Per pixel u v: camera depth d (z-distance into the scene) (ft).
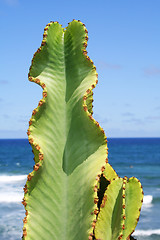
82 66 1.83
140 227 15.53
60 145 1.73
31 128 1.68
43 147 1.67
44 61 1.83
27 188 1.61
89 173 1.66
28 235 1.58
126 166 45.52
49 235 1.63
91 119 1.68
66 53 1.87
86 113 1.69
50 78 1.82
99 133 1.69
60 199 1.67
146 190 26.61
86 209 1.62
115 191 1.81
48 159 1.68
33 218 1.61
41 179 1.64
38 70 1.81
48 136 1.71
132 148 85.35
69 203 1.67
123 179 1.85
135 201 1.83
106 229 1.74
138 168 43.11
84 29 1.85
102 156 1.67
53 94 1.78
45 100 1.71
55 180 1.68
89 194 1.62
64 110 1.78
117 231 1.70
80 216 1.64
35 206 1.62
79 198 1.66
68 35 1.90
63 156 1.72
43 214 1.63
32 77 1.77
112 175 2.05
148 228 15.33
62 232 1.65
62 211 1.66
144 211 18.90
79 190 1.67
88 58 1.81
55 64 1.85
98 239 1.72
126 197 1.84
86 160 1.69
